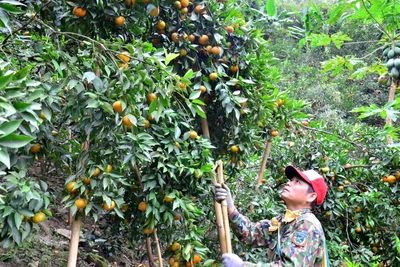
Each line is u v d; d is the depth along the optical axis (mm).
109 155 2387
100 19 2650
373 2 3551
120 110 2088
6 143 1227
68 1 2596
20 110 1541
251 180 4227
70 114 2291
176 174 2646
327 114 8781
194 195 2779
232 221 2479
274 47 11273
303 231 1956
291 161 4641
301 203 2186
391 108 3268
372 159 4211
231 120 3354
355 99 10648
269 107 3510
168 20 3145
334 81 10938
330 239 4234
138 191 2814
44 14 2883
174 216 2600
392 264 4281
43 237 4309
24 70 1742
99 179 2260
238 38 3357
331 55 11211
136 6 2752
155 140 2564
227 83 3168
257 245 2436
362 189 4594
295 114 3887
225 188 2545
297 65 10953
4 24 1678
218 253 3527
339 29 10789
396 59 3650
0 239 1984
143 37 3357
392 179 4027
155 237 2771
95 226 4742
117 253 4559
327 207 4281
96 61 2291
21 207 1934
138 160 2502
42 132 2332
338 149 4664
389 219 4262
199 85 2992
